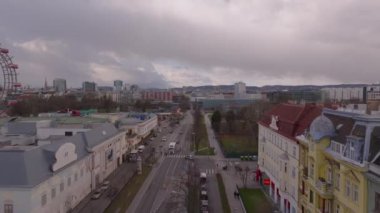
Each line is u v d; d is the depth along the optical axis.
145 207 85.00
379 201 40.06
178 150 166.00
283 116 84.19
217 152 162.12
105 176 111.62
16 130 108.81
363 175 42.06
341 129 52.91
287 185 75.06
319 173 55.34
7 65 170.50
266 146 97.94
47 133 106.88
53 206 72.12
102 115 168.38
